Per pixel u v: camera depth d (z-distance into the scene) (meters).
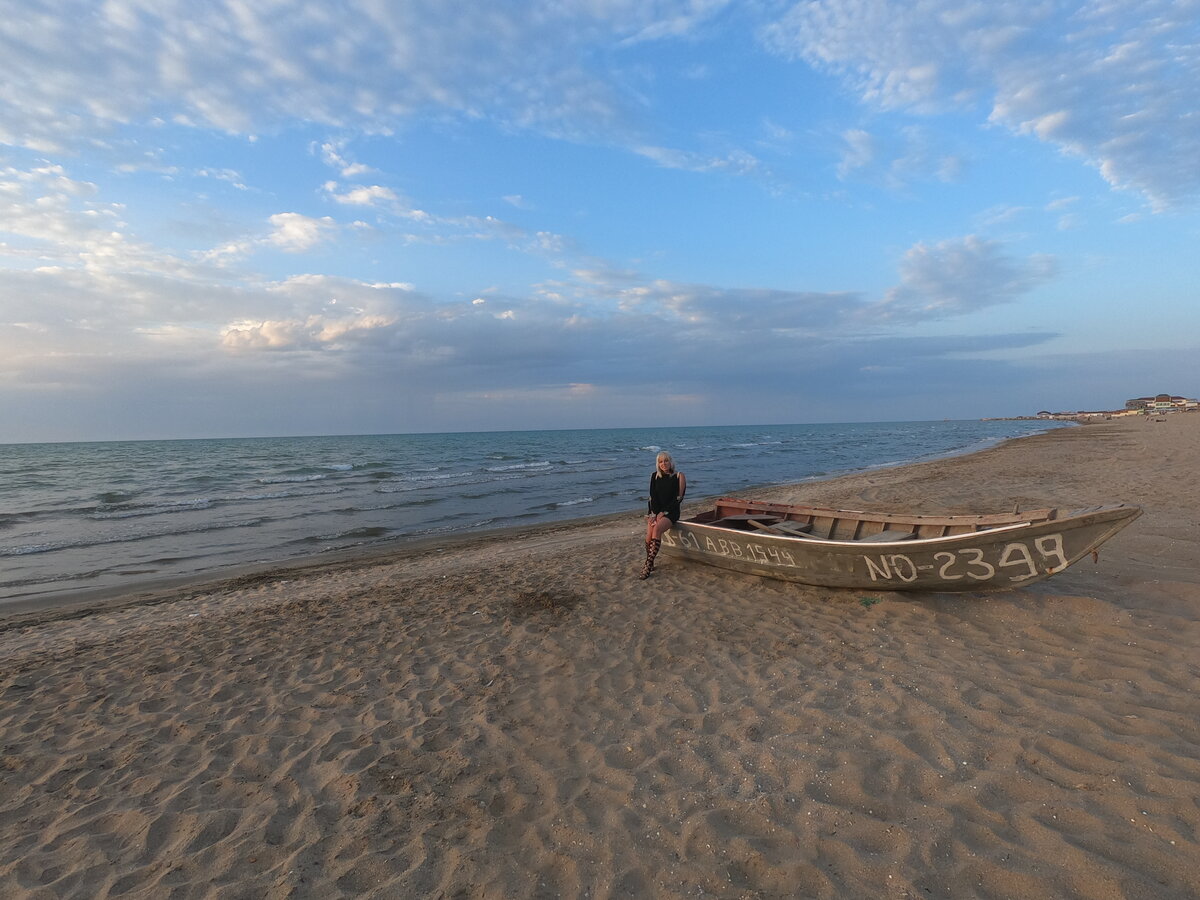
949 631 5.86
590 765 4.14
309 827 3.64
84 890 3.20
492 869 3.21
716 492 22.56
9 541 15.52
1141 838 2.95
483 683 5.59
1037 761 3.64
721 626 6.58
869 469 29.83
